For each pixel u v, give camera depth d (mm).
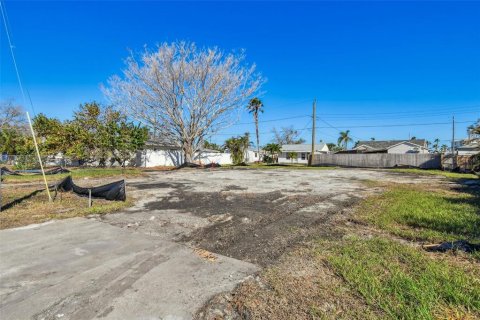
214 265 3305
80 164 22188
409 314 2250
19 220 5309
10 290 2709
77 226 4945
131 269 3180
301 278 2965
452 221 5012
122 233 4539
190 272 3113
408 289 2627
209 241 4195
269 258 3525
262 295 2641
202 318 2299
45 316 2305
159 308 2420
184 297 2596
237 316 2332
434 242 3984
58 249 3807
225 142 37531
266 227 4914
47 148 20250
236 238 4328
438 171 20875
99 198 7418
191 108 23984
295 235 4445
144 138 21516
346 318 2264
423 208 6199
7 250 3768
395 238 4270
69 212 5934
